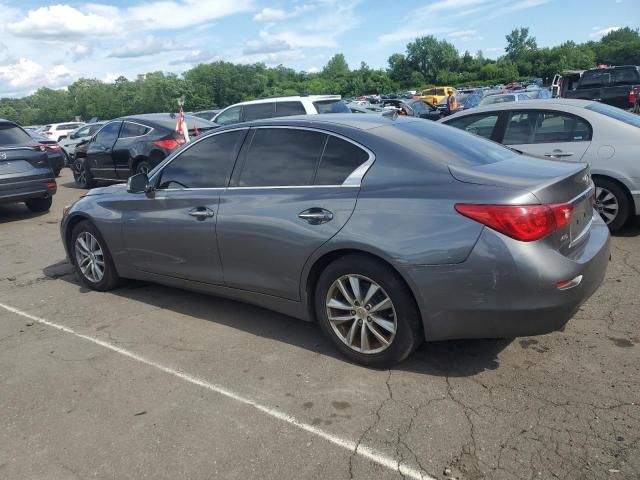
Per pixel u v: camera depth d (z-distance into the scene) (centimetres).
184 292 517
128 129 1148
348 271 343
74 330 442
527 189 304
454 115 721
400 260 318
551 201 307
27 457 283
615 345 364
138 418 312
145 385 348
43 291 545
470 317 310
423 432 284
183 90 9250
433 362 356
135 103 9725
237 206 397
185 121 1124
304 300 373
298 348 388
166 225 444
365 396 321
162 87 9294
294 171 381
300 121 395
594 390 313
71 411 323
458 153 359
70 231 548
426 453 268
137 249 477
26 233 831
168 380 353
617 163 597
